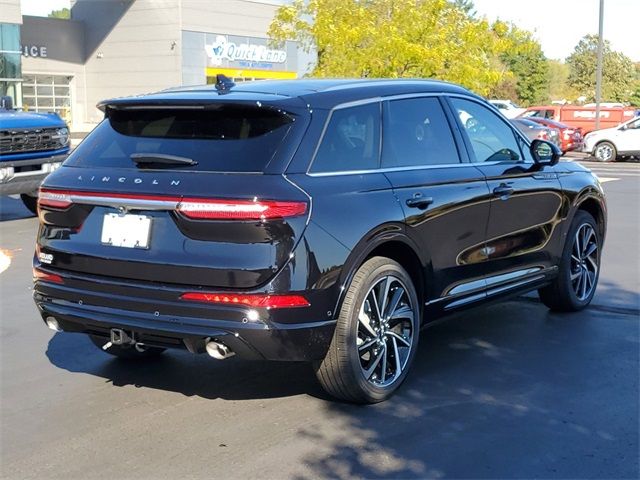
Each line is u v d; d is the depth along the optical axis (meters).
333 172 4.76
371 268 4.81
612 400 5.06
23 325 6.97
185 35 43.53
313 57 49.66
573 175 7.00
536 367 5.69
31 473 4.15
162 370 5.75
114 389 5.37
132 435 4.61
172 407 5.04
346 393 4.86
